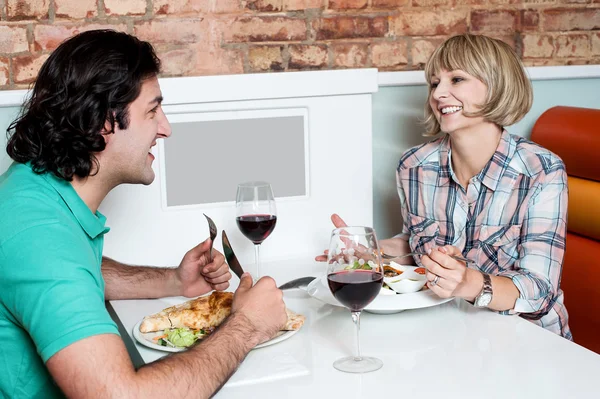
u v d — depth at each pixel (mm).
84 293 1076
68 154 1200
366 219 2182
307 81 2062
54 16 2105
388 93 2359
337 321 1457
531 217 1737
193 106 1988
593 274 2014
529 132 2541
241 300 1283
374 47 2381
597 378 1164
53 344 1043
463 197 1877
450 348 1300
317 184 2127
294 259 2000
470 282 1473
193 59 2240
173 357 1141
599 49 2580
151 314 1538
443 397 1107
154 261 2002
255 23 2270
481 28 2465
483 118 1770
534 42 2523
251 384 1177
